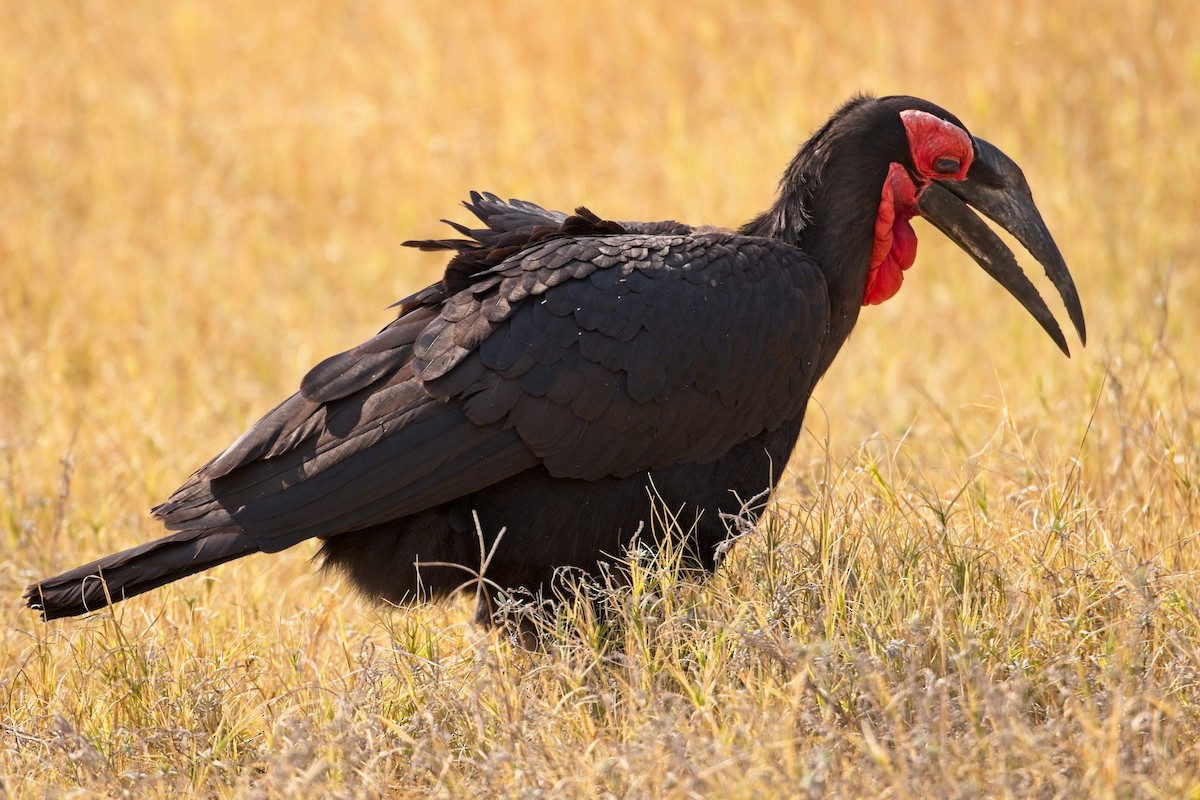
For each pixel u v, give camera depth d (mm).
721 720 9133
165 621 11484
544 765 8742
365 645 10383
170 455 15414
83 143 24078
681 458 10539
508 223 12031
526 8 26453
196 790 9336
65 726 9453
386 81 25656
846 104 11680
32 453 15188
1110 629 9750
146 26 27766
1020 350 17422
